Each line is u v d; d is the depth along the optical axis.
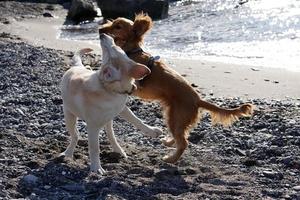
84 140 8.07
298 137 8.24
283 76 12.93
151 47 16.73
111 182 6.58
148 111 9.84
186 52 15.88
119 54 6.53
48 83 11.61
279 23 18.95
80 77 6.90
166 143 8.12
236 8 22.23
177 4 24.36
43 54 14.38
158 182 6.73
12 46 15.54
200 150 7.99
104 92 6.64
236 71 13.43
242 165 7.44
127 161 7.43
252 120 9.27
